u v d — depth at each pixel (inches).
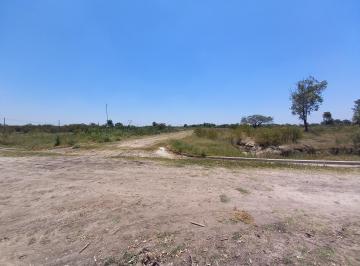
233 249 219.9
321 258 209.0
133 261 211.6
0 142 1239.5
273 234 240.8
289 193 351.6
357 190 367.9
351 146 994.7
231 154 794.2
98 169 502.9
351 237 238.1
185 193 347.3
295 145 1019.3
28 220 280.5
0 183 410.6
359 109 1608.0
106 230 254.7
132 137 1487.5
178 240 233.3
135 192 351.9
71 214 289.1
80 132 1531.7
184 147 863.1
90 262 213.8
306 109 1491.1
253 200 321.4
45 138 1352.1
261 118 2226.9
